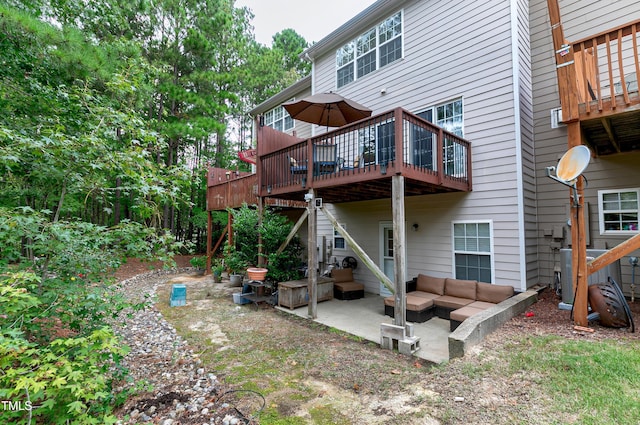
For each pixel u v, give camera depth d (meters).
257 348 4.41
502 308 4.59
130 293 8.25
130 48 6.95
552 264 6.22
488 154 6.14
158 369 3.87
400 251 4.41
